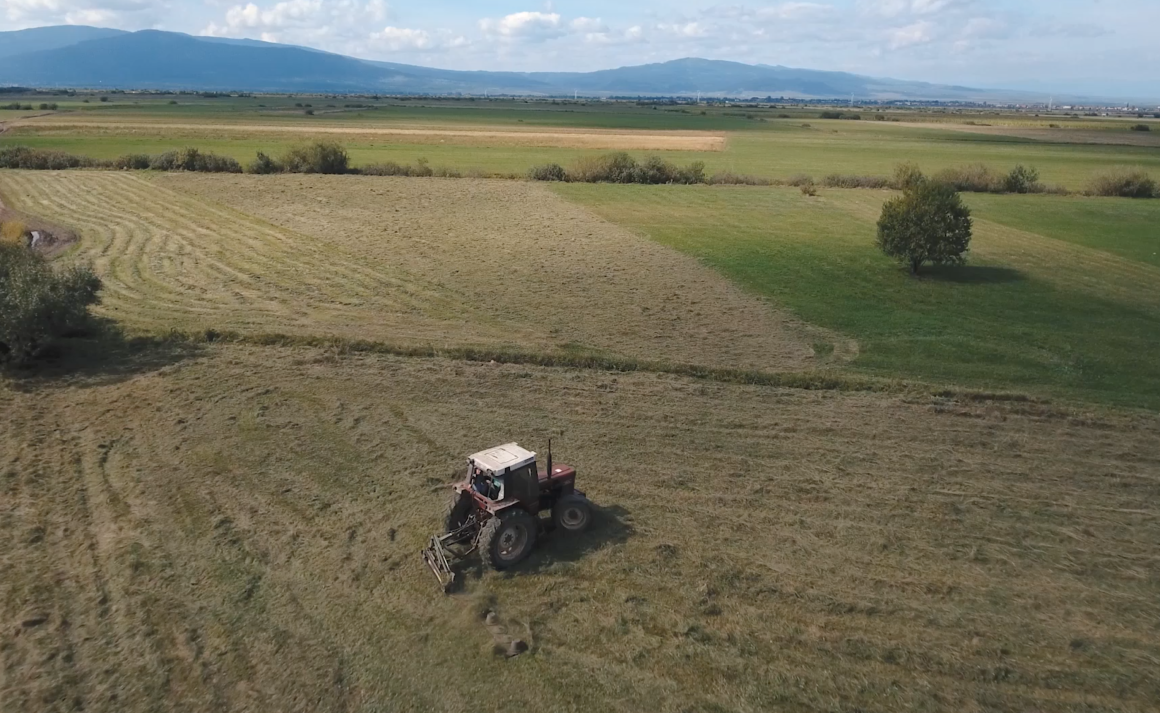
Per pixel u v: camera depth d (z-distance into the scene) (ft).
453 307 103.30
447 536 46.83
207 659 38.42
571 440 64.75
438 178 225.35
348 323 95.61
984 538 50.88
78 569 45.75
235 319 95.96
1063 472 60.44
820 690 36.99
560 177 231.30
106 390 74.08
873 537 50.57
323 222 158.51
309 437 64.59
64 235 142.00
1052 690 37.35
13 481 56.13
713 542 49.67
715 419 69.56
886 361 84.99
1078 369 83.20
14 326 77.05
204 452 61.46
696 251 138.51
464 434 65.67
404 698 36.17
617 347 88.43
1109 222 174.60
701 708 35.70
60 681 36.70
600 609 42.75
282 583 44.73
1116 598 44.80
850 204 195.00
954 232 119.85
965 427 68.59
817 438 65.98
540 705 35.81
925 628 41.68
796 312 102.73
